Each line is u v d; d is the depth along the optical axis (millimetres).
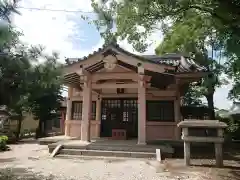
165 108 14047
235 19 5012
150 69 10945
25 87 3775
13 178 6316
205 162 8703
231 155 10438
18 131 20297
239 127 15711
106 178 6395
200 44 8594
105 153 9836
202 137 8062
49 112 23125
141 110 10984
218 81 13031
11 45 3693
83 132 11562
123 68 11586
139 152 9766
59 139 13430
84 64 11375
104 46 11164
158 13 6750
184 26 6969
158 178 6395
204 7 5730
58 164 8344
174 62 15086
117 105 15594
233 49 4652
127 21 7223
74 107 15555
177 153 10531
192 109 16531
